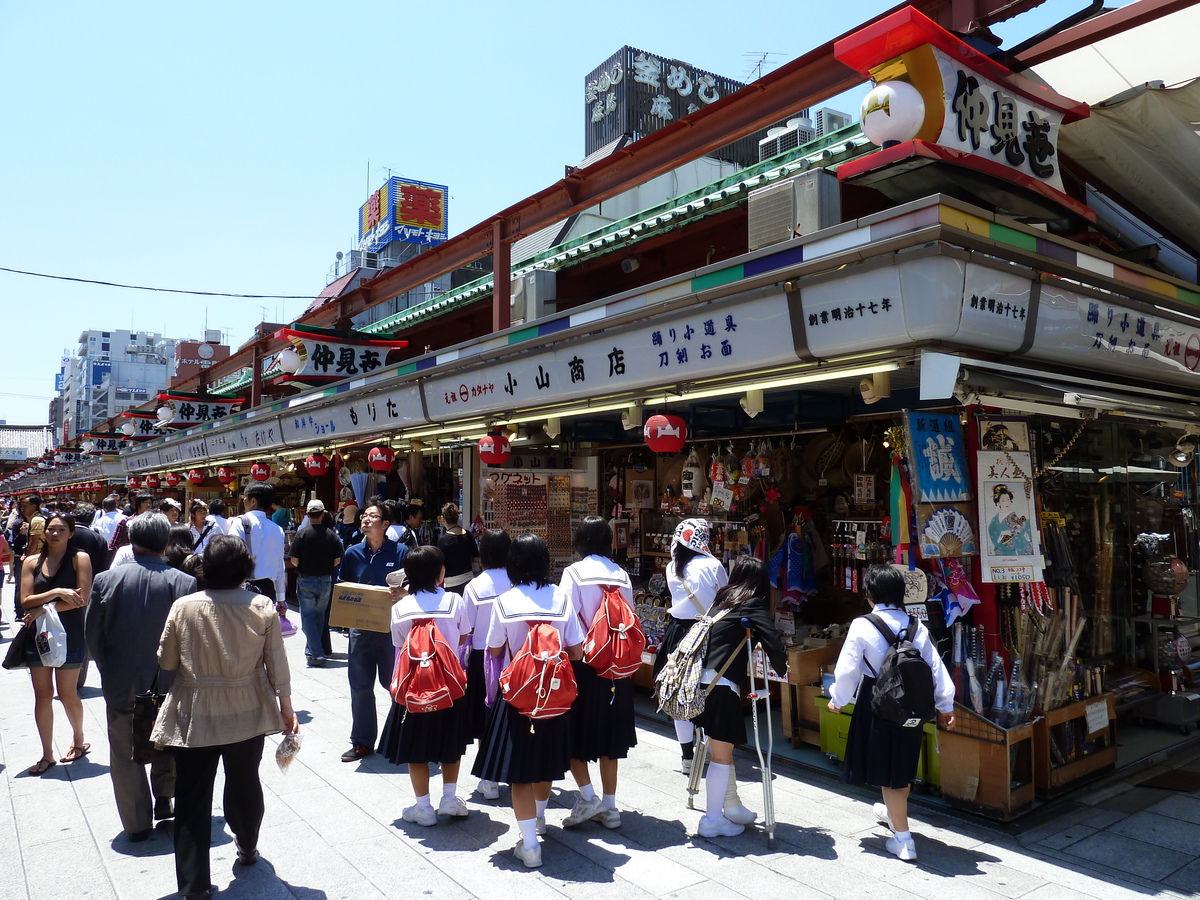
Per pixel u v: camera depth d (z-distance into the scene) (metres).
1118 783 5.02
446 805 4.35
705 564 4.81
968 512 4.62
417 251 33.34
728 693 4.13
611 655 4.06
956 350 4.37
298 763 5.35
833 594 6.75
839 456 6.55
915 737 3.87
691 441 7.54
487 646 4.19
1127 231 6.28
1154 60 4.98
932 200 3.92
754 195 5.46
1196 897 3.52
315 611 8.32
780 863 3.84
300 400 11.88
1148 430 6.88
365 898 3.49
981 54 4.26
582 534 4.48
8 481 53.97
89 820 4.34
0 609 10.84
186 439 17.25
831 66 5.20
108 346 83.50
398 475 12.65
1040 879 3.68
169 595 4.13
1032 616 4.98
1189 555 7.12
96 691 7.27
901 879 3.67
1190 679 6.37
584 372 6.56
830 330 4.54
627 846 4.05
